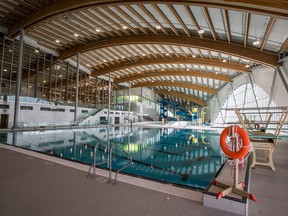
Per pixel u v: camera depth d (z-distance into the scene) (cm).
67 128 1852
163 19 1199
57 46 1905
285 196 266
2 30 1496
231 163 383
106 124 2556
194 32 1367
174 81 3306
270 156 404
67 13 1191
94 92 2828
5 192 273
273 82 1416
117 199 252
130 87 3700
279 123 472
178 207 231
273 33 1045
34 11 1296
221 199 225
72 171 378
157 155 750
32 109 1745
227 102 2648
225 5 835
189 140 1191
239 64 1828
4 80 1594
